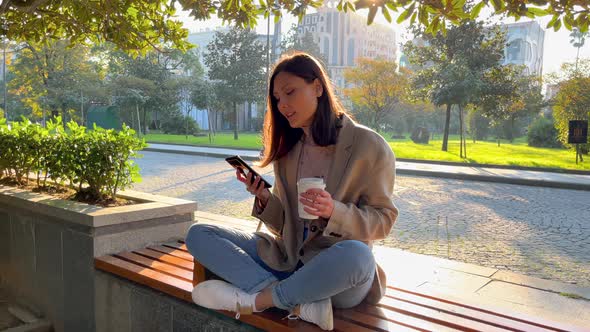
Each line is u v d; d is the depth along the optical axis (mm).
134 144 3965
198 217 5730
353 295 1925
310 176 2098
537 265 4852
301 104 1966
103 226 2984
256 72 36469
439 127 64438
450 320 1899
